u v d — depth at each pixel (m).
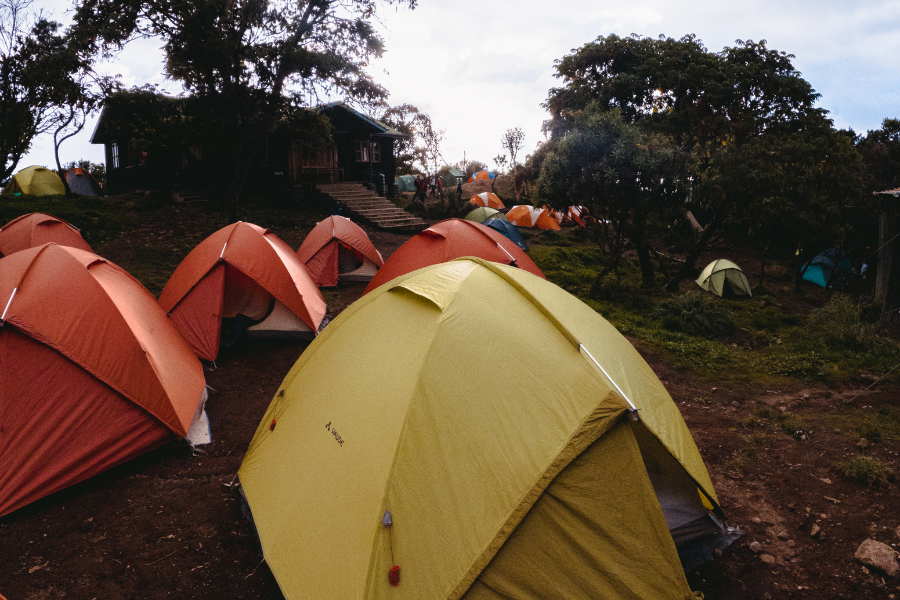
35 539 4.56
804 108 15.66
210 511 5.05
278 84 19.00
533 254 21.30
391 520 3.31
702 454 6.14
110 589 4.05
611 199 13.85
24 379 5.07
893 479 5.39
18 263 5.67
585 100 16.25
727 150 14.39
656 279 19.44
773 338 11.31
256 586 4.10
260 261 9.37
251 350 9.51
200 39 16.89
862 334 10.37
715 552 4.41
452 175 49.50
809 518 4.88
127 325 5.79
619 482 3.58
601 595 3.40
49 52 16.95
